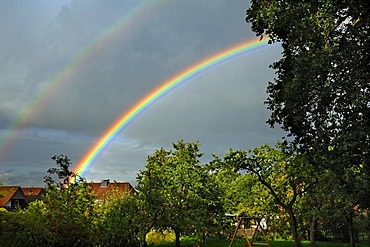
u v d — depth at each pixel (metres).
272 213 28.09
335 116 13.73
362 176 14.52
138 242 22.78
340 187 16.39
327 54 13.15
